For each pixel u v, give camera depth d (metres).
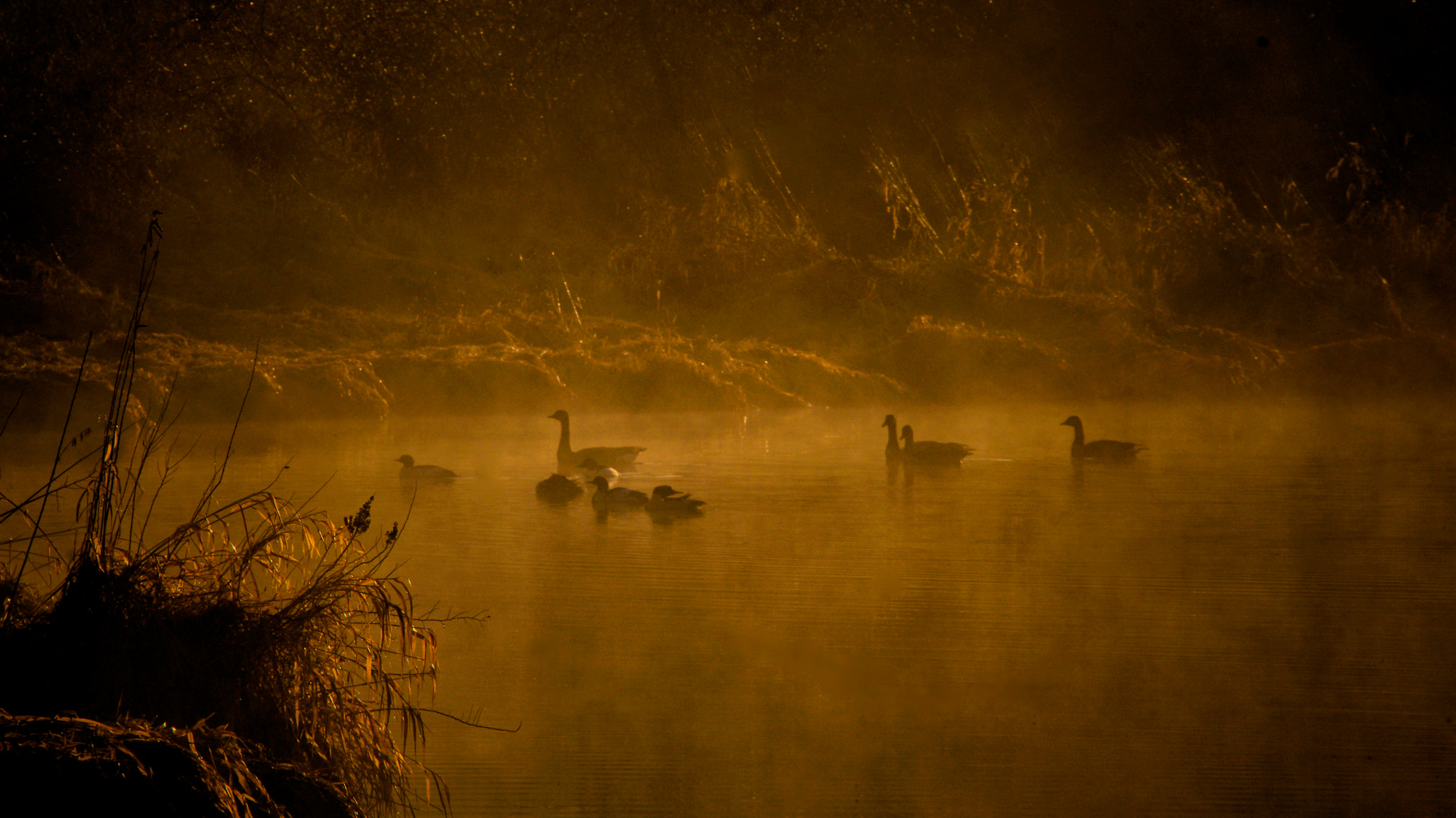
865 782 5.92
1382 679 7.37
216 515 6.15
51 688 5.17
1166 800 5.81
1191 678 7.39
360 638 5.99
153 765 4.30
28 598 5.78
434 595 9.12
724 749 6.39
